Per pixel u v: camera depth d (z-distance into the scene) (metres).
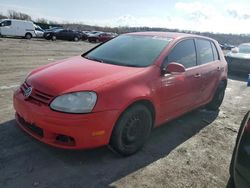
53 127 3.33
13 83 7.45
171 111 4.52
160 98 4.12
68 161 3.66
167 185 3.35
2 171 3.35
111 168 3.59
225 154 4.24
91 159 3.75
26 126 3.80
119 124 3.58
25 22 30.88
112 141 3.64
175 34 5.09
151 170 3.62
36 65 11.05
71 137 3.35
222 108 6.63
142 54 4.39
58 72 3.87
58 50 18.95
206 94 5.56
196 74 4.98
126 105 3.55
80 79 3.61
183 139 4.66
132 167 3.65
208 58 5.65
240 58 11.45
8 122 4.67
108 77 3.68
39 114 3.39
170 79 4.28
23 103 3.63
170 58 4.44
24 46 19.69
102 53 4.75
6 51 15.30
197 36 5.39
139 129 3.94
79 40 35.38
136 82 3.77
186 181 3.46
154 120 4.19
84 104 3.33
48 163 3.58
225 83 6.37
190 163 3.88
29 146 3.94
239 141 2.58
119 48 4.73
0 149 3.81
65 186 3.17
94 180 3.32
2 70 9.36
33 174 3.34
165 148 4.27
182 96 4.67
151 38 4.84
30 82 3.81
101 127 3.39
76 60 4.55
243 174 2.40
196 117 5.79
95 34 35.50
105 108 3.40
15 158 3.63
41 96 3.50
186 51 4.88
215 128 5.27
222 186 3.42
